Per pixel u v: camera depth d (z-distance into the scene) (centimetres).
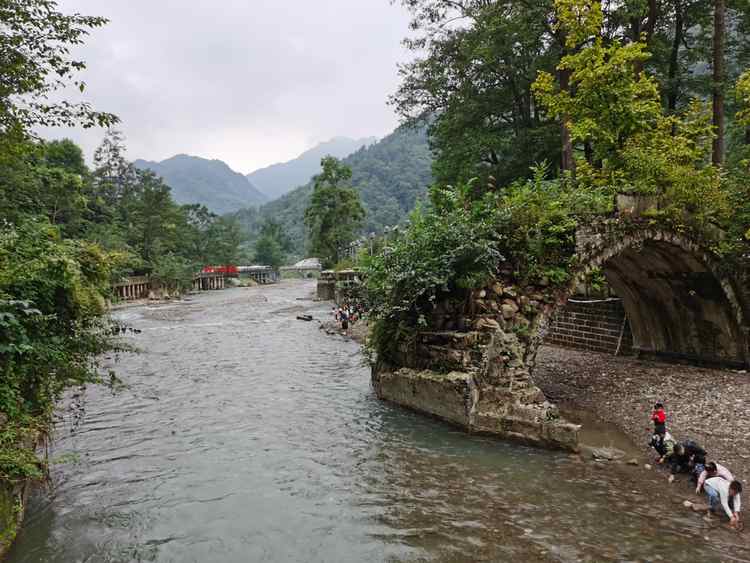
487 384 1082
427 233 1209
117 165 7150
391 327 1320
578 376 1463
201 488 834
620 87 1350
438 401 1149
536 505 757
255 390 1494
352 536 678
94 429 1136
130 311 4088
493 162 2777
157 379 1650
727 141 2616
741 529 674
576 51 2045
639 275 1444
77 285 912
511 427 1021
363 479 862
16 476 669
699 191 1262
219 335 2705
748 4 2075
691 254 1284
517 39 2288
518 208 1148
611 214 1158
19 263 820
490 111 2716
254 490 824
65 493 816
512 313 1116
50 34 912
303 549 648
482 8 2392
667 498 771
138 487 838
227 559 628
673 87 2295
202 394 1448
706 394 1189
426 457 955
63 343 885
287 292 6569
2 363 719
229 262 9106
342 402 1349
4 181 2534
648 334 1576
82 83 968
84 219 4625
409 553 633
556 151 2425
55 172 3350
